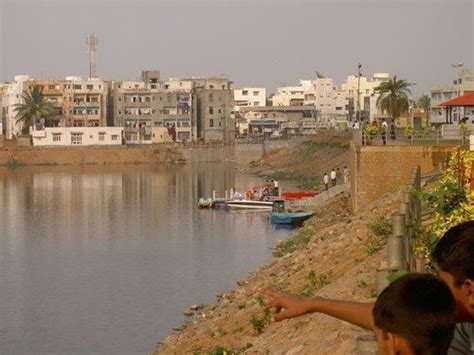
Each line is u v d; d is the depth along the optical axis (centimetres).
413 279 504
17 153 18975
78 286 5431
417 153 4956
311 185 12506
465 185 2231
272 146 18025
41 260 6575
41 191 12938
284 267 4456
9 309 4791
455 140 5353
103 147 19375
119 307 4753
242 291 4241
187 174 16100
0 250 7144
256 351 2416
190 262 6212
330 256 3816
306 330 2212
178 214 9600
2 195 12369
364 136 5269
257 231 7881
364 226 4006
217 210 9875
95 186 13688
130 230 8300
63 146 19650
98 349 3869
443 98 14112
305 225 7050
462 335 612
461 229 617
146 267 6084
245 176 15488
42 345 3981
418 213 2597
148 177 15488
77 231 8344
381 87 14025
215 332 3322
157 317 4459
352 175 5912
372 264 2569
